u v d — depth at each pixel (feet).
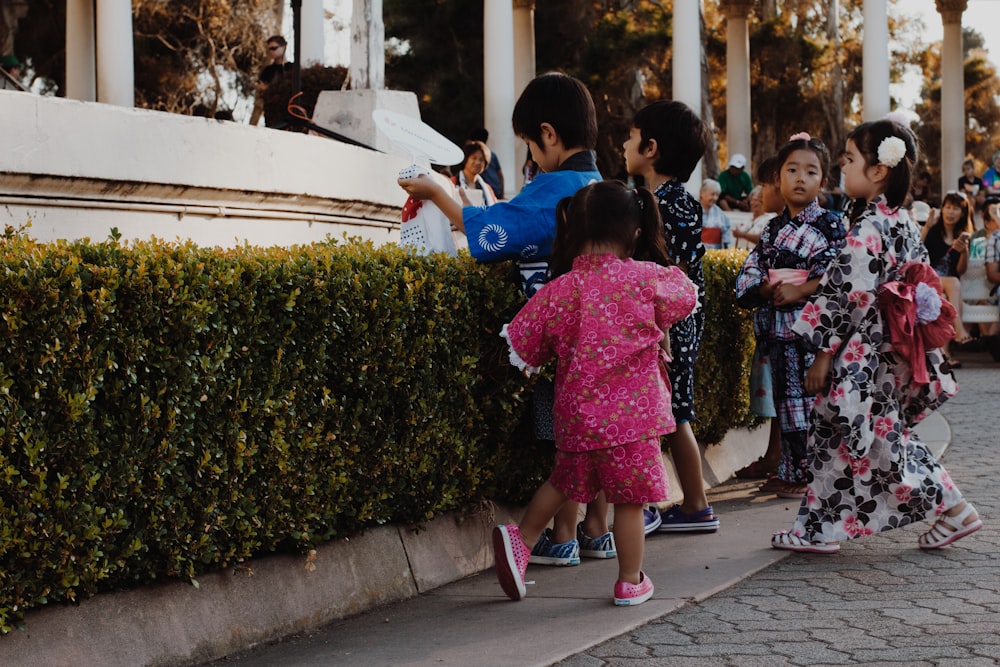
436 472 16.47
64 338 11.48
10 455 11.23
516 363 15.44
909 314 17.67
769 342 23.00
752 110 119.44
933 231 53.06
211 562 13.51
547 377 17.56
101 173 17.49
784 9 125.70
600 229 15.17
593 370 14.98
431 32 94.84
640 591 15.25
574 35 92.99
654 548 18.76
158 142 18.47
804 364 22.63
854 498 18.04
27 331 11.24
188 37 108.37
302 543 14.46
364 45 30.27
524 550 15.61
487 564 17.53
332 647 13.66
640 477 14.92
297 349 14.20
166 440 12.51
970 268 54.34
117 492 12.09
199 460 12.96
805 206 22.50
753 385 24.43
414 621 14.70
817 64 114.62
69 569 11.69
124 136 17.88
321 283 14.35
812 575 16.79
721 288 24.53
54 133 16.80
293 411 14.05
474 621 14.62
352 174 23.47
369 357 15.11
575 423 15.08
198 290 12.84
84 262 11.95
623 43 88.12
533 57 84.43
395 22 94.94
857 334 17.83
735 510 22.00
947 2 103.91
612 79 89.97
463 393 16.71
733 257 25.72
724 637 13.62
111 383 12.11
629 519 15.19
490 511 17.70
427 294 15.96
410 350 15.72
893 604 14.96
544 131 16.94
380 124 16.88
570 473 15.39
